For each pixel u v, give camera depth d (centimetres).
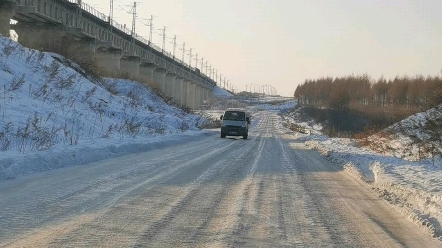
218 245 591
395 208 926
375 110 10388
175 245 585
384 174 1368
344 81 13512
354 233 702
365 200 1002
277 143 3009
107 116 2855
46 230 624
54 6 4338
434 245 653
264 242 620
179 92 10544
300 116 12388
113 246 566
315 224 744
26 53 2939
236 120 3378
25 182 995
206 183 1110
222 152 2061
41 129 1764
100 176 1135
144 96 4822
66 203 801
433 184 1173
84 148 1548
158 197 899
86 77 3700
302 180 1261
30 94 2319
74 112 2416
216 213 784
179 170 1337
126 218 716
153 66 7931
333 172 1508
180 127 3628
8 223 650
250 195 973
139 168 1333
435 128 2623
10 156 1194
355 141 3469
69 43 4600
